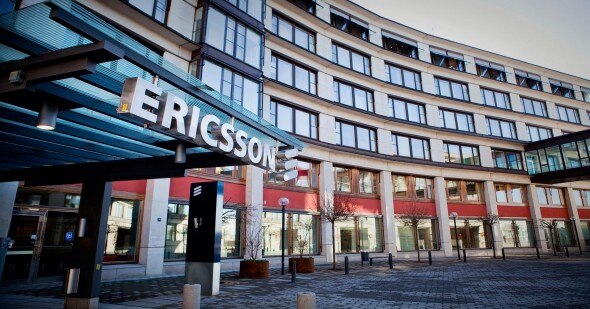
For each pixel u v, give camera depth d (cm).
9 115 638
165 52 1727
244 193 2027
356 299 976
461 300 956
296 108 2436
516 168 3606
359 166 2661
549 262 2233
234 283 1314
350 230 2528
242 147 814
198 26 1834
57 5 459
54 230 1326
